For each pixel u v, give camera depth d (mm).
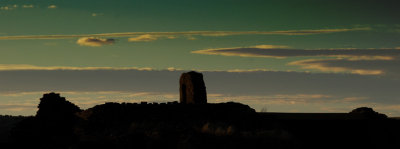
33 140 151625
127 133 137750
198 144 129375
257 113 154875
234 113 148875
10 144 151500
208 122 141000
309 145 141250
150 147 131125
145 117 146500
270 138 135875
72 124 153625
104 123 146125
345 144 144000
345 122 154000
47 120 154875
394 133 151375
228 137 133500
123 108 150500
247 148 130500
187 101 153625
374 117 161625
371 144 146625
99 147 134125
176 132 136000
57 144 143875
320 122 152750
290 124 150250
